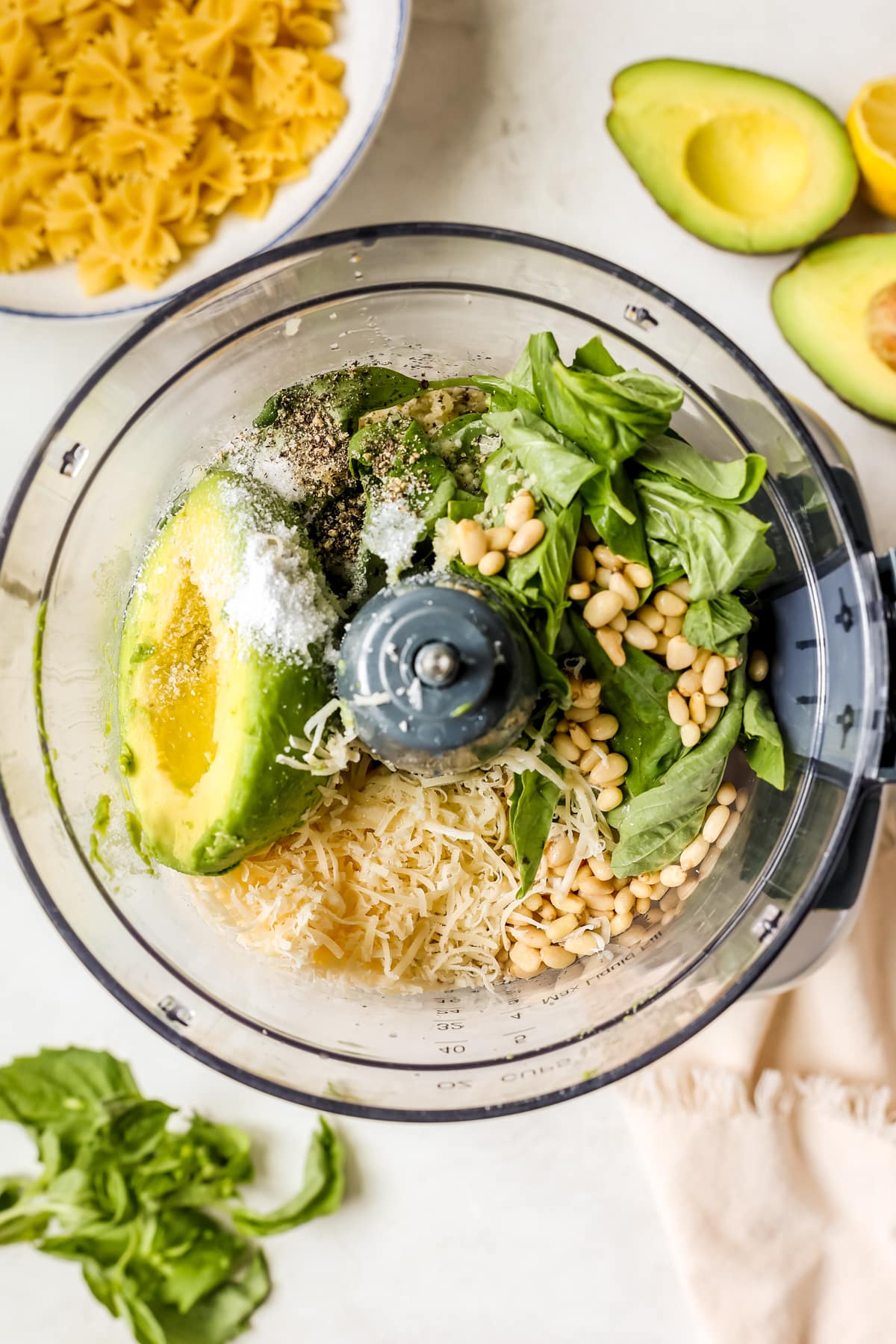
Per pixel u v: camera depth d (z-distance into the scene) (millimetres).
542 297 535
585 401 479
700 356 520
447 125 599
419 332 552
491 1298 588
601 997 527
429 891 518
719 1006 487
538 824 506
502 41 599
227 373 550
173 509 521
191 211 578
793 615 509
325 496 514
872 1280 568
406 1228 590
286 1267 590
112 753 525
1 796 511
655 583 493
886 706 474
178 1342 579
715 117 586
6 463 592
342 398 526
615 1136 589
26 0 577
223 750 490
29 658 529
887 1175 570
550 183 597
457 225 514
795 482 505
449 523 496
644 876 521
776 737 502
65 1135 585
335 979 531
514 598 486
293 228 578
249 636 484
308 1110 593
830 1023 582
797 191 585
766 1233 574
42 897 508
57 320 578
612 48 600
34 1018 596
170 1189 581
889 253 578
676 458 493
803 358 582
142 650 507
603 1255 587
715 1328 571
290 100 575
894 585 484
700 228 585
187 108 574
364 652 473
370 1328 587
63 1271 598
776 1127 578
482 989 540
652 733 501
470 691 466
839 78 598
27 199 583
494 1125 592
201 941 537
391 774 517
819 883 480
